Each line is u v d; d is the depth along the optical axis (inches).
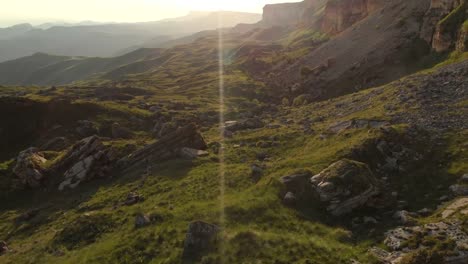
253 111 3944.4
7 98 3432.6
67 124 3499.0
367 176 1391.5
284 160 1910.7
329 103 3223.4
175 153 2358.5
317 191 1391.5
